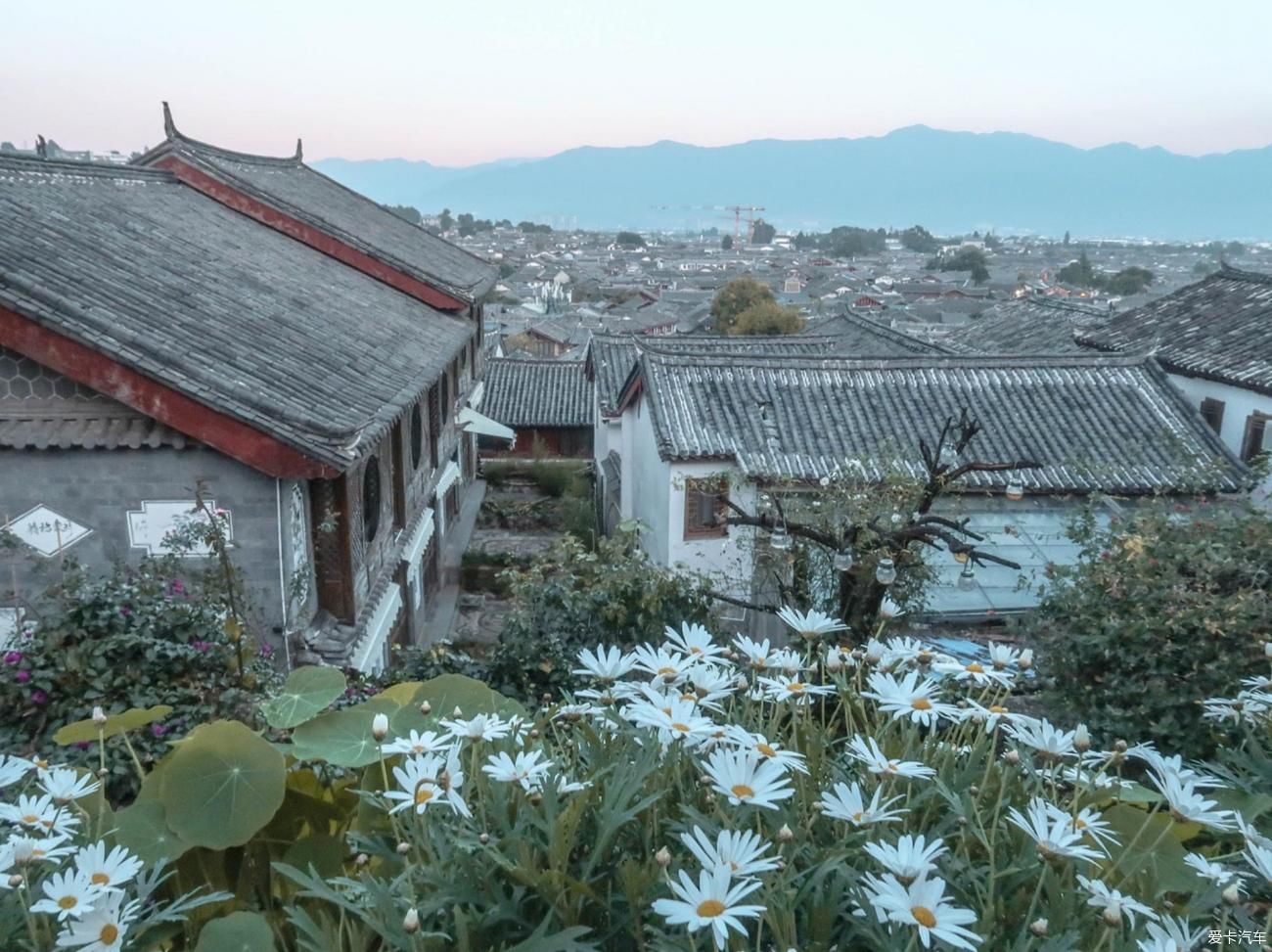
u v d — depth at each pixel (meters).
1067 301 25.78
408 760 2.44
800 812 2.31
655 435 14.48
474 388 23.00
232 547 8.29
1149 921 2.00
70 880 2.18
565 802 2.29
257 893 3.09
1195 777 2.61
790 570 11.15
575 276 122.50
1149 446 13.98
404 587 13.88
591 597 8.70
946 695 3.05
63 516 8.28
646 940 2.02
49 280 8.25
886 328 24.80
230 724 3.04
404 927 1.89
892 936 1.83
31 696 5.47
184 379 7.84
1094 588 7.02
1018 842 2.27
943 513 12.89
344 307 12.52
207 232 12.99
